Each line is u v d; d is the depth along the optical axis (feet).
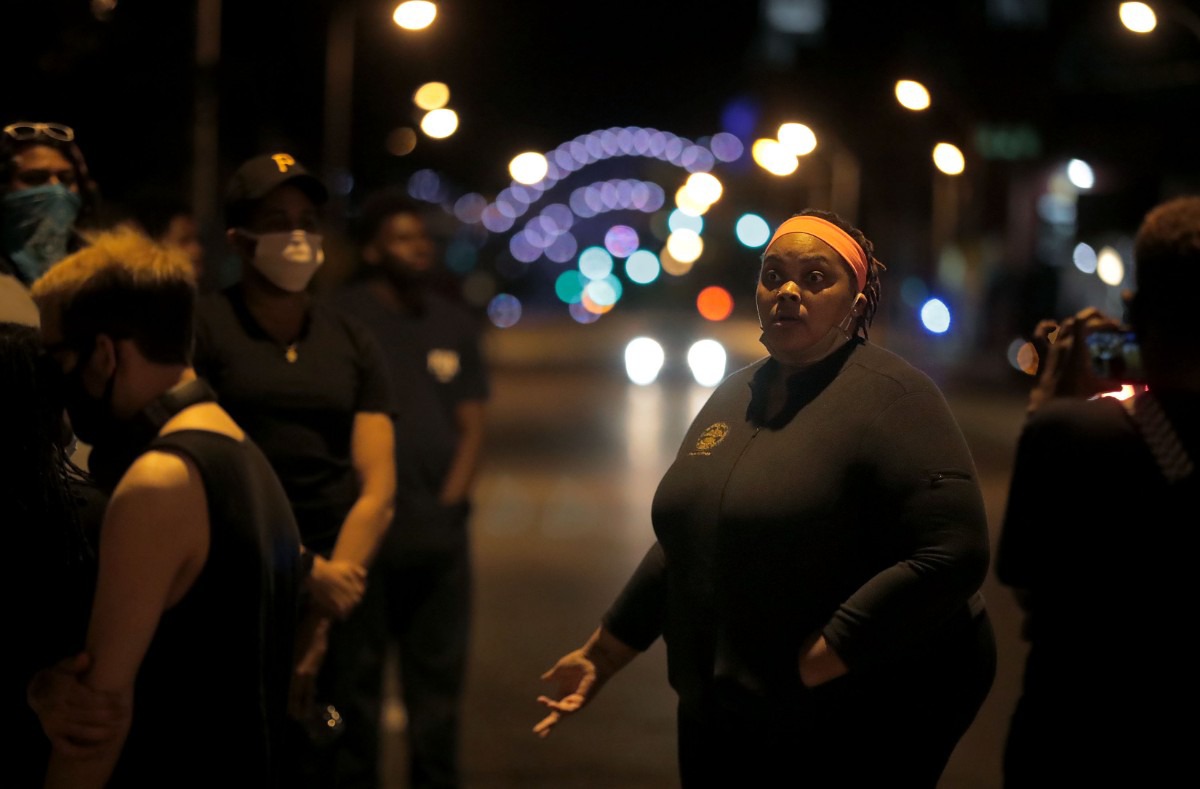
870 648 14.21
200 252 29.63
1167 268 14.42
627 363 172.45
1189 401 14.34
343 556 21.04
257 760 13.47
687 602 15.66
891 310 224.74
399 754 30.63
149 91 68.33
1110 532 14.26
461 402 28.17
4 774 13.71
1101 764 14.12
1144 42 110.73
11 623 13.50
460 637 27.22
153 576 12.87
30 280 20.63
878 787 14.99
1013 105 179.11
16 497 13.50
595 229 495.41
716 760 15.61
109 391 13.75
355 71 134.92
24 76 57.57
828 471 14.88
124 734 12.89
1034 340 18.47
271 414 21.22
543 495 70.03
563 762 29.71
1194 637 13.93
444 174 173.17
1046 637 14.70
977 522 14.53
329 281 56.39
